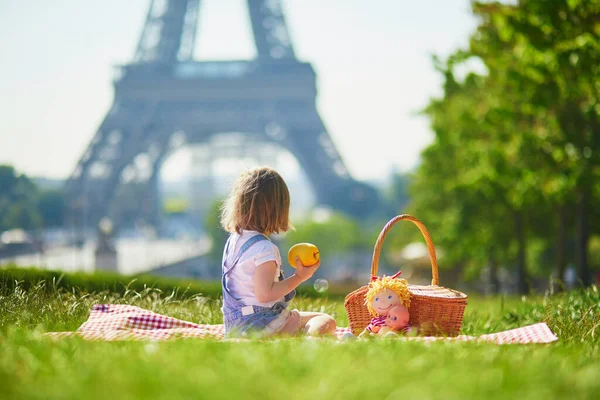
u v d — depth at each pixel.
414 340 4.16
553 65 14.32
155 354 3.46
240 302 5.06
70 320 6.34
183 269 69.25
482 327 7.60
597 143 16.36
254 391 2.63
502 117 17.81
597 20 13.77
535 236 29.92
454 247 34.12
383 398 2.59
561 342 4.82
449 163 31.77
